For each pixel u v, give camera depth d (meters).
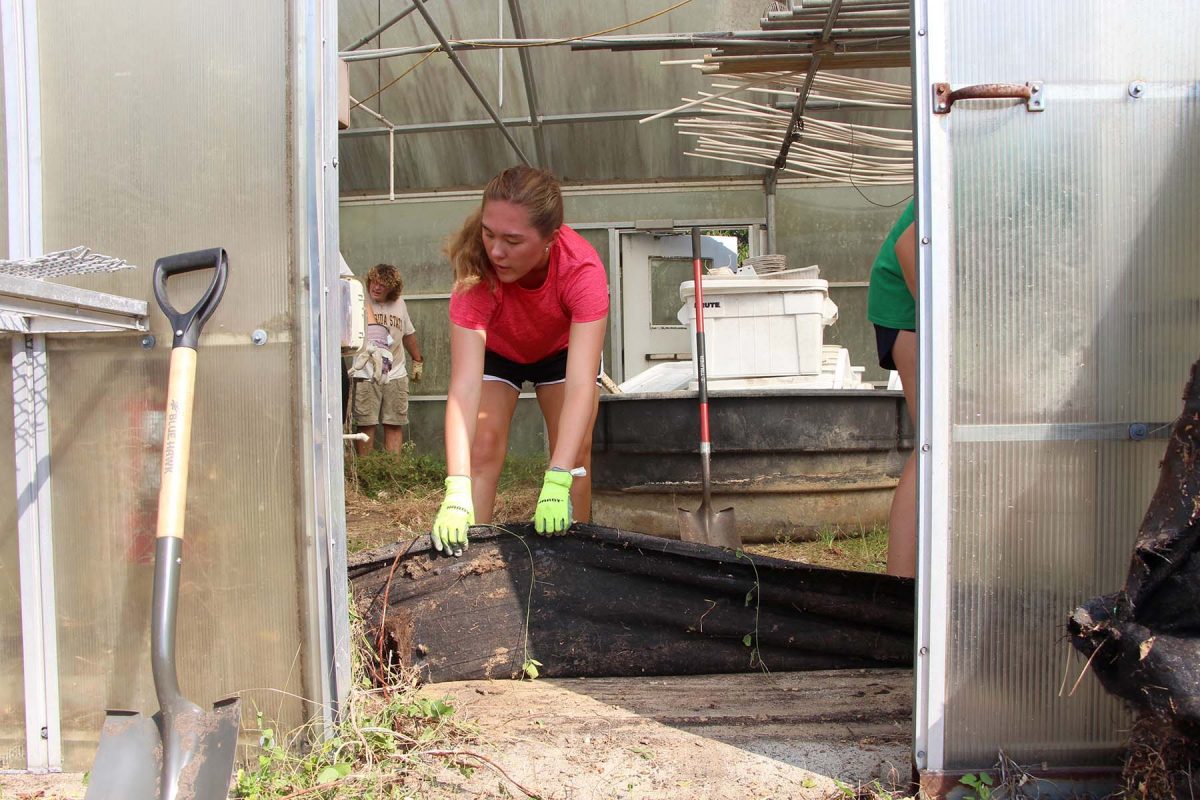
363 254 8.77
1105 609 1.53
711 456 4.44
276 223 1.97
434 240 8.70
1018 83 1.79
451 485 2.41
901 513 2.61
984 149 1.79
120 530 2.03
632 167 8.46
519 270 2.41
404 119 8.20
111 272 2.02
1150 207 1.80
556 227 2.37
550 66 7.82
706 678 2.43
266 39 1.97
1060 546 1.81
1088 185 1.80
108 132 2.02
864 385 5.40
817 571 2.38
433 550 2.38
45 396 2.04
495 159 8.49
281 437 1.97
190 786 1.68
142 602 2.03
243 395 1.98
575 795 1.78
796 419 4.43
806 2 4.45
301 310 1.95
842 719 2.12
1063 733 1.82
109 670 2.04
